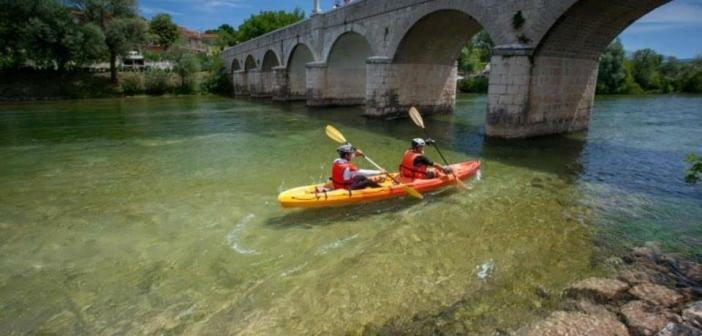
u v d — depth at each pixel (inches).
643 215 267.1
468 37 790.5
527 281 186.1
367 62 809.5
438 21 687.7
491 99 552.4
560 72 550.0
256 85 1652.3
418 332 153.2
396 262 208.1
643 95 1716.3
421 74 836.6
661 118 810.8
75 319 167.6
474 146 512.7
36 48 1453.0
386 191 291.7
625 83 1811.0
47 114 1007.0
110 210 292.8
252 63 1829.5
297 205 269.0
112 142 576.7
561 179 357.4
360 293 180.7
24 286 192.7
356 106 1132.5
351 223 259.3
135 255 222.2
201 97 1712.6
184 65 1824.6
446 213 274.2
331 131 325.7
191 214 281.7
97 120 864.9
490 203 293.7
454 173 321.4
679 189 326.6
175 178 375.2
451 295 177.2
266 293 182.9
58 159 464.4
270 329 157.9
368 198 286.8
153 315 169.0
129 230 256.4
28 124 796.0
